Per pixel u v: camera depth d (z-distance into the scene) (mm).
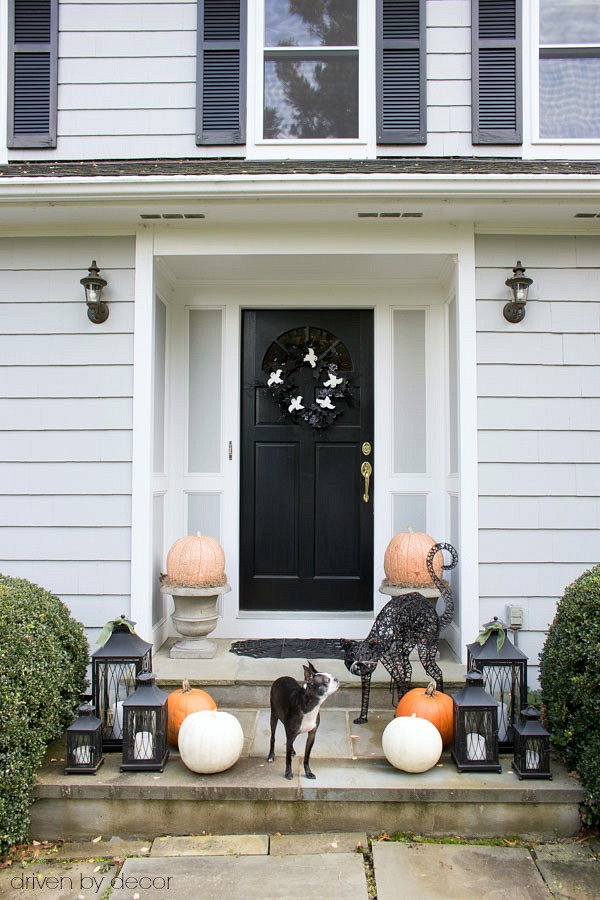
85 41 3871
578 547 3609
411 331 4219
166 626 4098
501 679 3031
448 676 3387
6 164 3811
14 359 3697
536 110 3838
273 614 4164
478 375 3643
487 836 2607
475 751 2732
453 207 3414
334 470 4266
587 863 2441
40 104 3873
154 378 3791
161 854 2496
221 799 2604
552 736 2805
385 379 4191
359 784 2623
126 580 3625
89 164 3688
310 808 2617
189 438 4234
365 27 3889
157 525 3906
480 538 3604
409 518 4172
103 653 2980
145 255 3674
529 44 3852
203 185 3291
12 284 3713
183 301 4230
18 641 2637
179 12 3873
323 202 3383
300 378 4273
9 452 3680
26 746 2566
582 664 2711
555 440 3637
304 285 4184
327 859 2455
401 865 2420
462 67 3842
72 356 3686
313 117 3912
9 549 3654
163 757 2754
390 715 3334
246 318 4273
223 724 2719
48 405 3686
